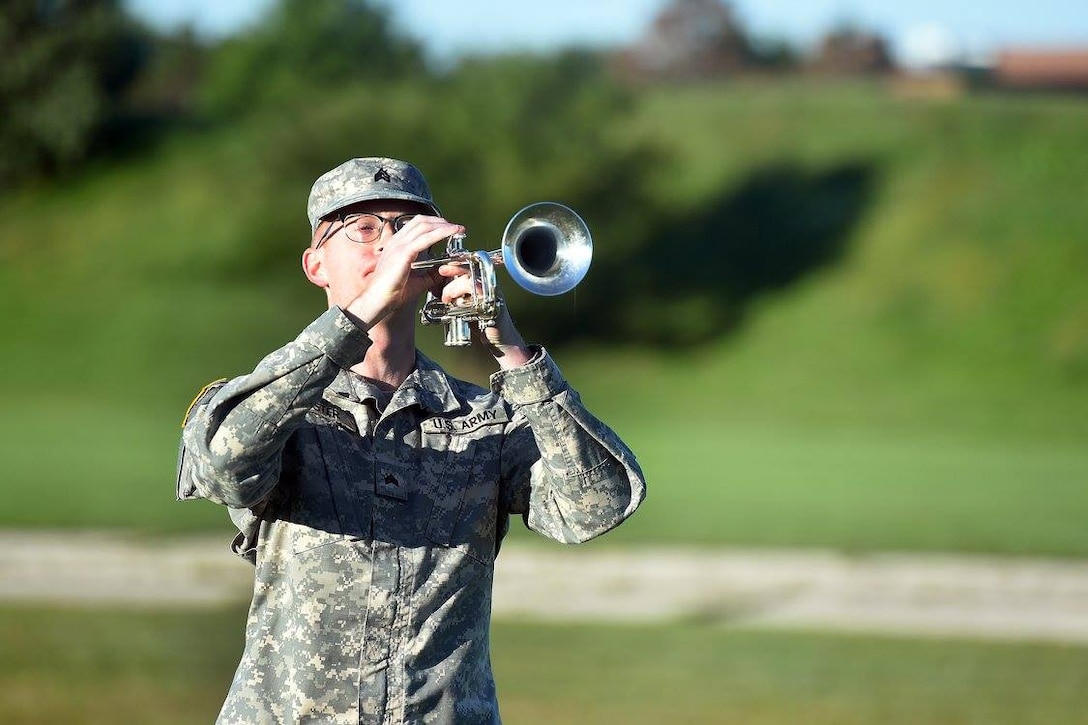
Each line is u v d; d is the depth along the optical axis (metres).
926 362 129.88
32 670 32.88
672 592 48.78
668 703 30.86
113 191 175.62
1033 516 69.19
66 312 146.75
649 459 93.19
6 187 180.25
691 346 140.38
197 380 131.50
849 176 161.12
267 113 189.62
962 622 43.84
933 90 196.88
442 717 10.97
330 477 11.16
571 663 35.41
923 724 29.45
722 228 155.38
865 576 52.50
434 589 11.13
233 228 160.88
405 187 11.80
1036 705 31.59
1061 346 129.50
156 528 60.66
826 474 85.62
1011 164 157.62
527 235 11.68
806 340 137.00
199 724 27.97
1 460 86.12
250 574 50.09
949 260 144.12
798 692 32.34
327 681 10.82
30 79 182.88
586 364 139.50
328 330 10.55
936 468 89.88
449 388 11.92
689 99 185.00
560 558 55.09
